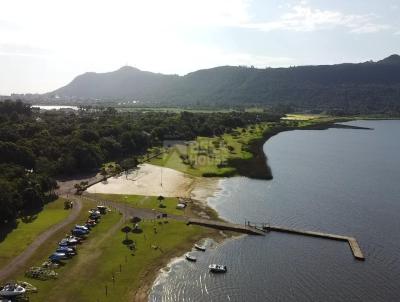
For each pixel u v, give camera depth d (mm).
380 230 117625
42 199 128000
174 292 82125
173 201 137625
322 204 140875
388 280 89125
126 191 148250
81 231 104625
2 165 140125
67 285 80688
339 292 83812
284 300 80438
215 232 113188
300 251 102750
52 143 192000
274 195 150625
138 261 92750
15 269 84875
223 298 80625
